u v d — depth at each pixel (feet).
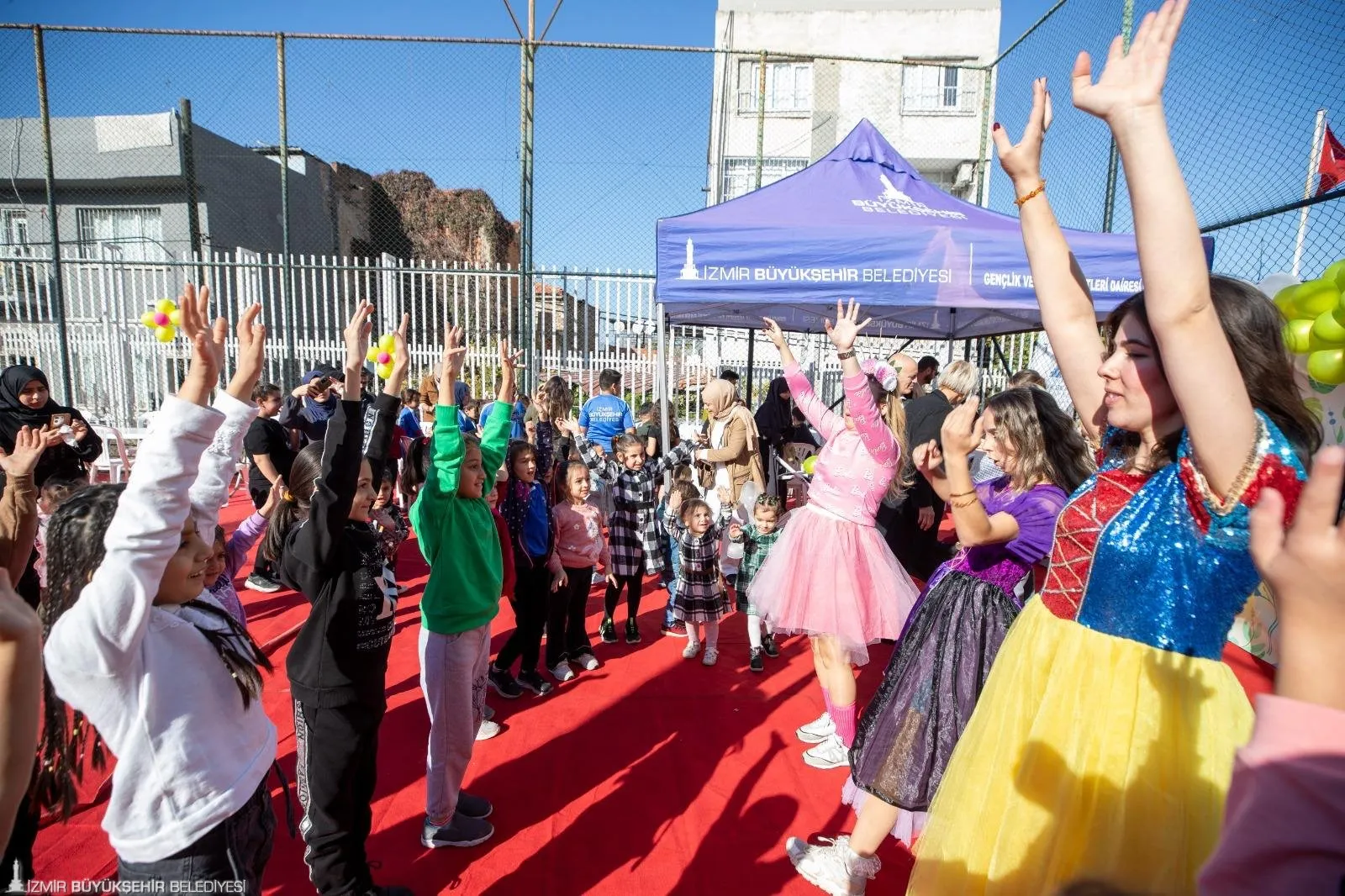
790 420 25.35
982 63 52.49
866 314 26.61
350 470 7.14
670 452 17.78
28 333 34.50
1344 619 2.68
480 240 69.56
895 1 52.44
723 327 30.55
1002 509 7.47
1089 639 4.86
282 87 30.37
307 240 54.60
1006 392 7.74
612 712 12.93
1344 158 17.47
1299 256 18.72
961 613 7.93
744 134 52.54
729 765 11.19
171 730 5.22
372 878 7.84
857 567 10.52
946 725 7.69
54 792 5.53
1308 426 4.35
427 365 34.94
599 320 33.40
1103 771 4.60
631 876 8.71
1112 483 5.00
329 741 7.31
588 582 14.93
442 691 8.92
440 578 8.94
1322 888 2.62
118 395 34.60
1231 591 4.43
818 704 13.32
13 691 3.93
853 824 9.78
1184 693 4.50
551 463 20.58
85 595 4.84
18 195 43.98
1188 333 3.93
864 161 19.66
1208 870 2.92
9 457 7.52
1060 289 5.94
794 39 52.60
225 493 6.64
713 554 15.06
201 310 5.25
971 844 5.15
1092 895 4.42
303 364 34.71
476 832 9.21
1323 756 2.64
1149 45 4.01
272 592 18.90
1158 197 3.90
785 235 16.72
